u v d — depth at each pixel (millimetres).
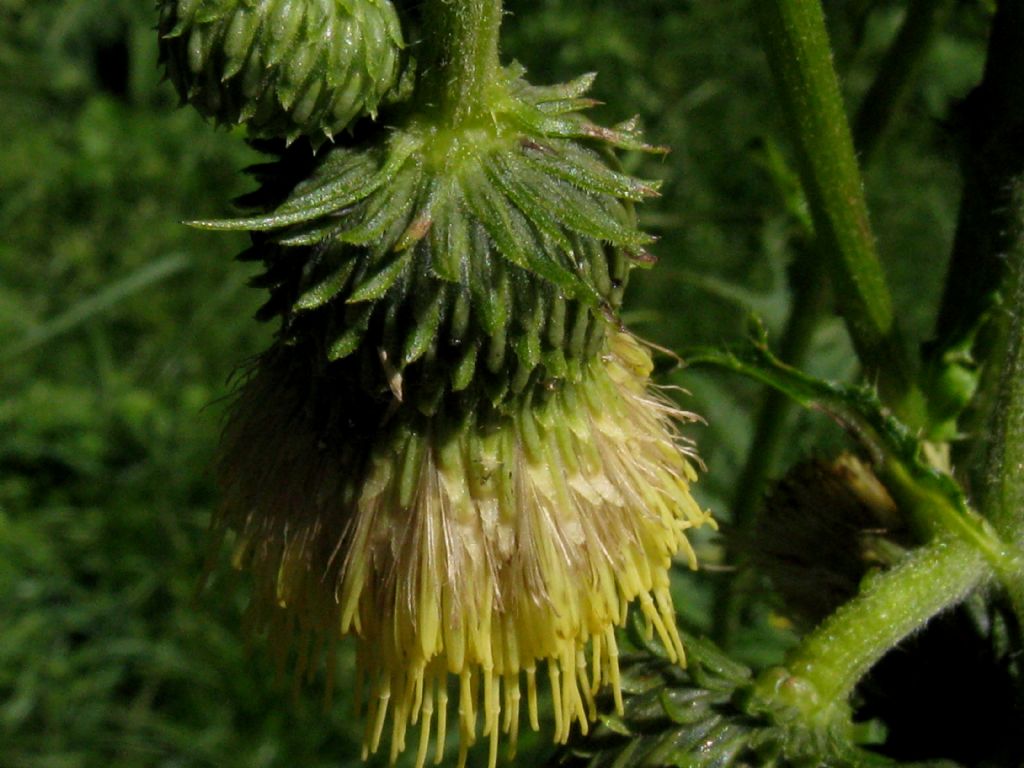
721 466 294
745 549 195
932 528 180
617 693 167
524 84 162
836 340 261
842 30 418
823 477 193
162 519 454
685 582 262
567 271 156
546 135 159
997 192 186
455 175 158
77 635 435
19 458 471
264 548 169
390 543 164
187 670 416
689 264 464
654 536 168
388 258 157
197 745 397
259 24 152
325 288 158
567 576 165
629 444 168
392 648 165
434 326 158
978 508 181
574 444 166
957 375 186
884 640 175
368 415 164
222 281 538
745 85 511
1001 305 186
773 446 236
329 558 166
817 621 190
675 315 460
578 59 493
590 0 501
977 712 180
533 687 166
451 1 156
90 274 545
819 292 230
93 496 465
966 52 481
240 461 170
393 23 156
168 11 153
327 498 166
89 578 447
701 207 484
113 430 483
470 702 165
